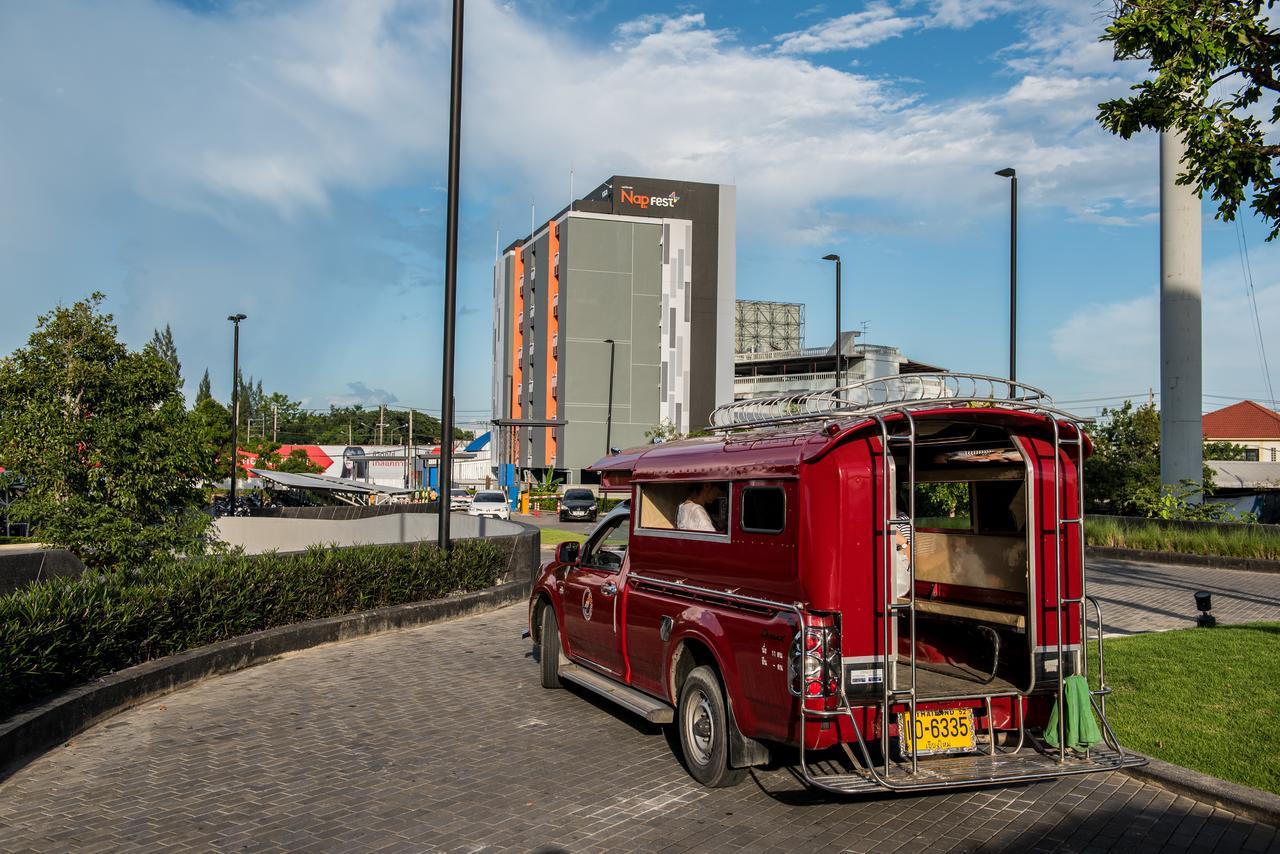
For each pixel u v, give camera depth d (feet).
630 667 25.21
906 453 22.34
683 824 18.66
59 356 43.60
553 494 180.55
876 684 17.90
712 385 224.74
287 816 19.04
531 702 28.84
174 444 44.68
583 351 213.66
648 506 25.05
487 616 46.19
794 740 17.88
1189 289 80.48
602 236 214.28
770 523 19.48
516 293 254.06
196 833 18.11
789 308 270.26
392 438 434.30
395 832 18.20
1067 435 20.08
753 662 19.01
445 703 28.66
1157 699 26.16
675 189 224.94
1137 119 27.32
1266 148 25.48
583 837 17.97
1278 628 36.86
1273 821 18.30
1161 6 25.72
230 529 94.73
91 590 28.32
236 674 32.63
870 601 17.97
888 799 20.04
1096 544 76.43
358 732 25.34
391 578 43.14
